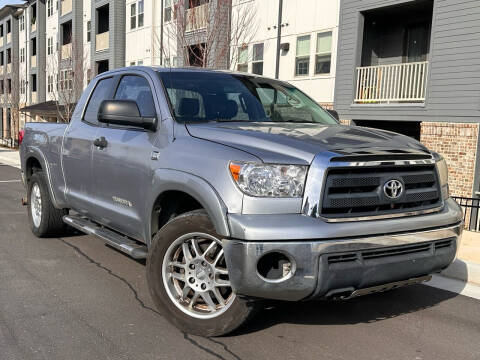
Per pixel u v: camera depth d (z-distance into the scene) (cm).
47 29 4409
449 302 448
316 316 400
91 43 3359
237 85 454
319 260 296
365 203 316
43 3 4500
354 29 1513
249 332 364
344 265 304
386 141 354
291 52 1747
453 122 1263
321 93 1652
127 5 2891
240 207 306
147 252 405
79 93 3148
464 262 523
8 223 749
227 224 307
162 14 2212
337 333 368
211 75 454
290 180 307
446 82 1273
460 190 1253
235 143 337
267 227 295
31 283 465
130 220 420
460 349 349
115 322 378
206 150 342
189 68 461
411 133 1523
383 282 325
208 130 365
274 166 309
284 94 482
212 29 1697
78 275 492
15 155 2644
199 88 428
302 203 305
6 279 476
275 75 1795
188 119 395
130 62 2902
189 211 372
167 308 361
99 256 561
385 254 322
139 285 465
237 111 421
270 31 1817
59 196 564
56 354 325
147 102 428
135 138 414
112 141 442
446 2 1259
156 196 371
